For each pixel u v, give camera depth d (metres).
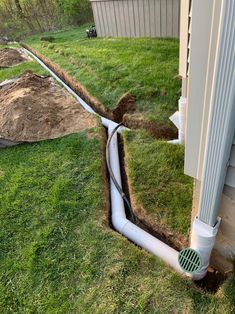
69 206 3.41
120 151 4.55
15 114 5.02
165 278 2.55
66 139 4.67
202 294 2.40
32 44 11.40
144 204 3.28
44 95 5.71
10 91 5.89
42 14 14.73
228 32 1.32
